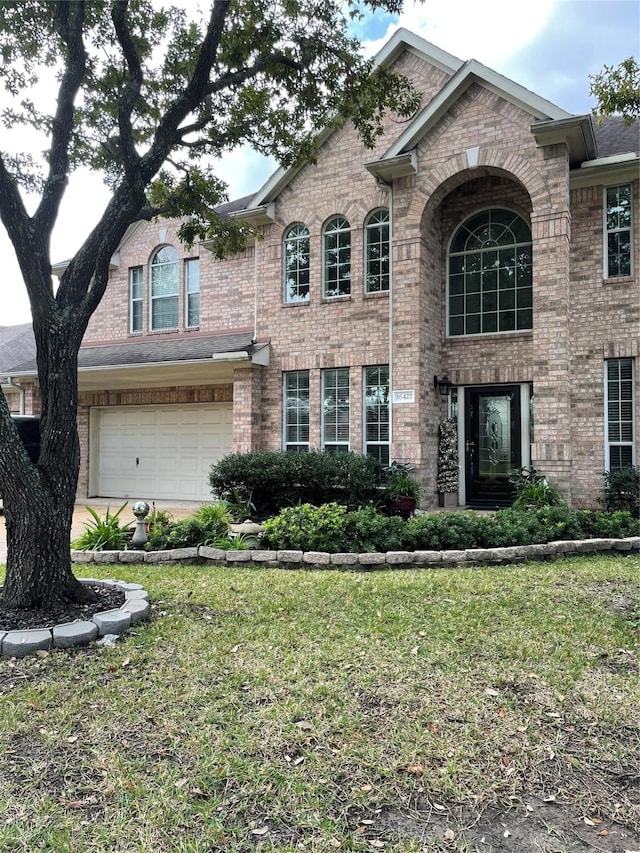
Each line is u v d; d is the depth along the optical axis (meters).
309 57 6.79
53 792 2.65
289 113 7.52
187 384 14.73
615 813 2.53
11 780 2.73
